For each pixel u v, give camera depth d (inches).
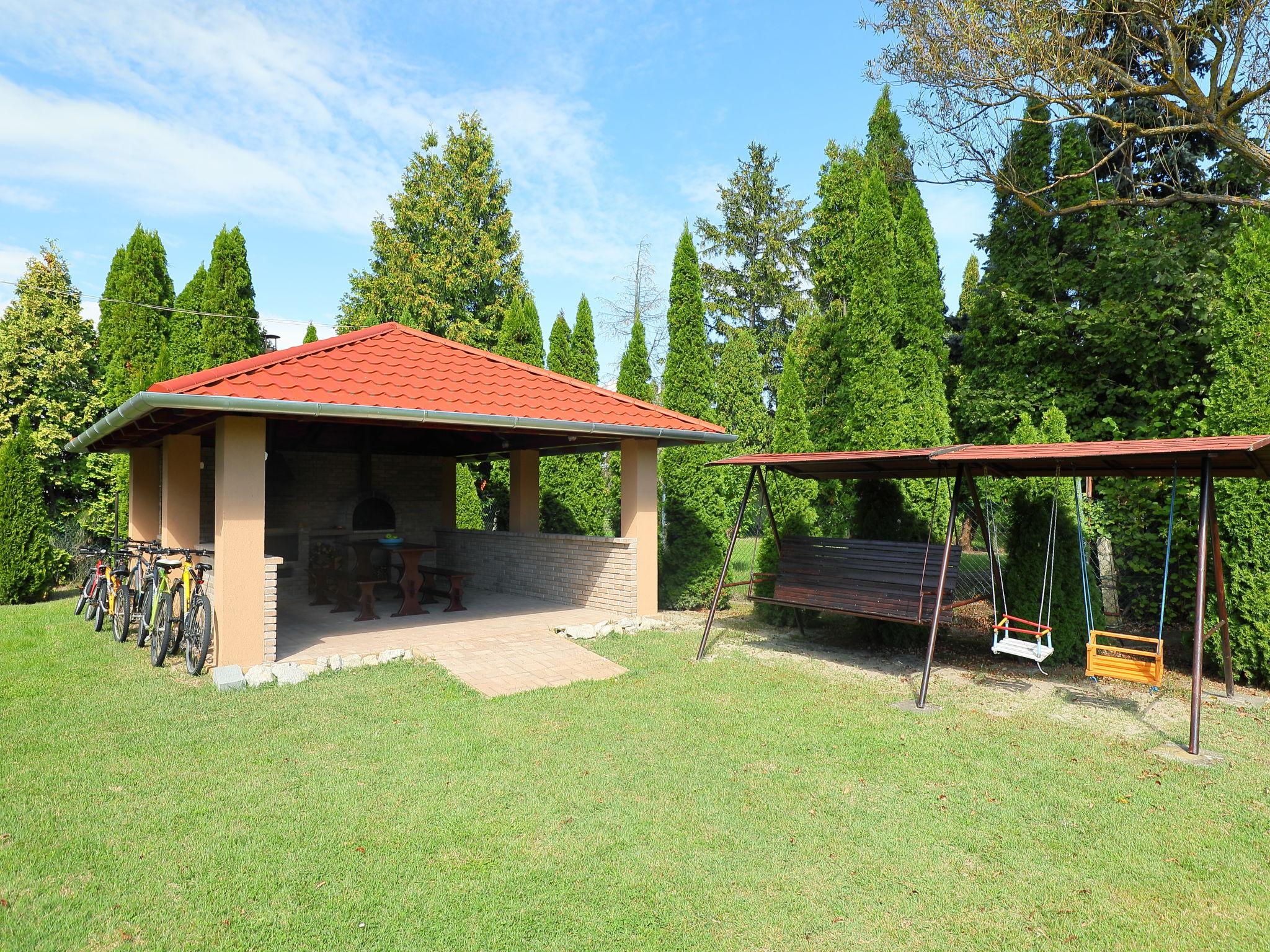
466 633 351.3
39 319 581.9
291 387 279.9
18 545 464.4
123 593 342.0
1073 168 483.8
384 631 358.0
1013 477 303.1
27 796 169.2
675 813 163.5
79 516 581.3
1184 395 434.0
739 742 210.1
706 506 457.7
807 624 401.4
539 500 520.1
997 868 141.1
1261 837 153.6
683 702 249.6
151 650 312.8
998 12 399.5
